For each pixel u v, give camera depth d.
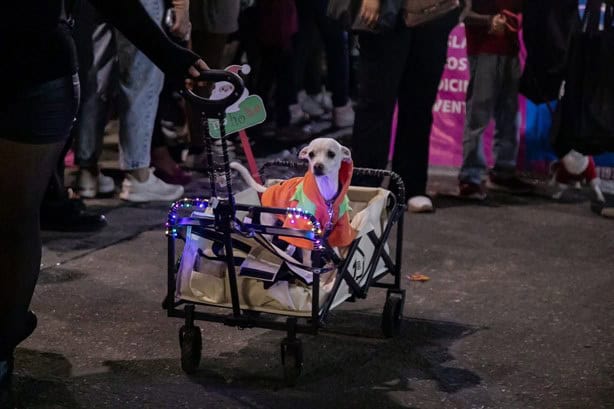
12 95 3.34
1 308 3.72
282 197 4.69
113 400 4.22
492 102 8.18
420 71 7.41
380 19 6.85
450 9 6.81
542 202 8.27
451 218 7.66
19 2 3.30
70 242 6.64
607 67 7.38
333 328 5.17
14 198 3.49
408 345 4.99
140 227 7.10
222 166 4.62
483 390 4.46
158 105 8.24
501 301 5.74
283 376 4.49
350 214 5.19
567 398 4.39
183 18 7.19
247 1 9.03
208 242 4.46
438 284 6.03
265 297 4.32
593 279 6.21
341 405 4.23
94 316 5.28
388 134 7.44
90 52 7.26
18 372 4.47
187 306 4.43
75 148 7.82
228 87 4.26
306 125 11.12
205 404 4.20
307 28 10.77
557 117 7.57
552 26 7.79
